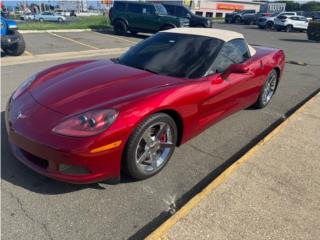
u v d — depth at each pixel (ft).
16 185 8.96
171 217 7.96
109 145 8.02
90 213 8.15
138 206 8.55
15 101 9.66
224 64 12.18
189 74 10.97
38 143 7.93
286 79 24.73
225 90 11.82
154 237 7.29
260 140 12.96
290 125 14.64
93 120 7.90
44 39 40.40
